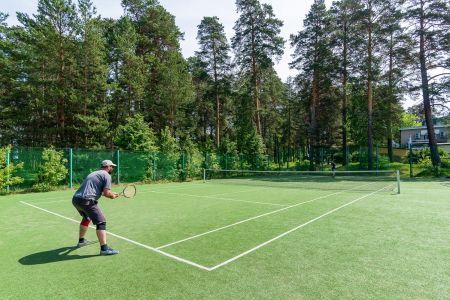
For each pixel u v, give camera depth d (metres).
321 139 36.28
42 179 15.53
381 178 23.19
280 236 5.96
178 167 23.00
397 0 25.91
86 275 4.11
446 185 16.42
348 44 28.70
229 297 3.39
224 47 37.44
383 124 33.09
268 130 54.09
